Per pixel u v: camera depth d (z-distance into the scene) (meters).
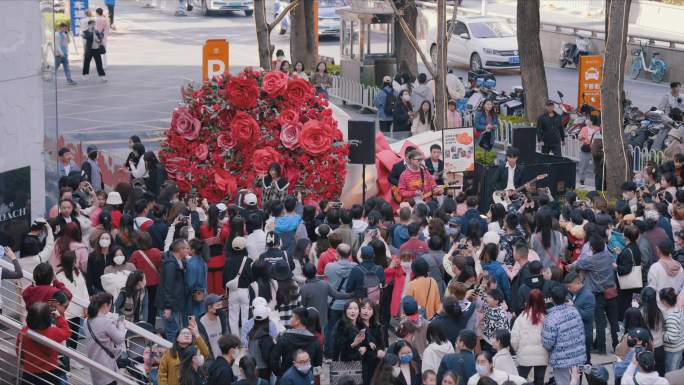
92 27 45.34
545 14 60.72
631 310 14.87
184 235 16.55
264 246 17.12
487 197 22.88
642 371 13.44
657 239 17.62
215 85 23.61
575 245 18.25
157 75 46.94
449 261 16.39
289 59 51.09
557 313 14.38
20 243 16.69
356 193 24.08
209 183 23.42
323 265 16.69
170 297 15.76
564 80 45.91
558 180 24.62
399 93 33.00
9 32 17.33
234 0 69.19
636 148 29.11
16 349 13.20
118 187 19.20
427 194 21.38
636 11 56.12
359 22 39.19
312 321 13.89
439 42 28.53
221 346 12.64
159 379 12.96
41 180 18.23
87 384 13.95
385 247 16.64
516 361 14.73
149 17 70.12
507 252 17.02
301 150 23.38
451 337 14.34
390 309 16.95
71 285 15.63
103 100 40.88
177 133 23.64
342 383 12.36
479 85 37.69
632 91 43.41
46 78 18.22
